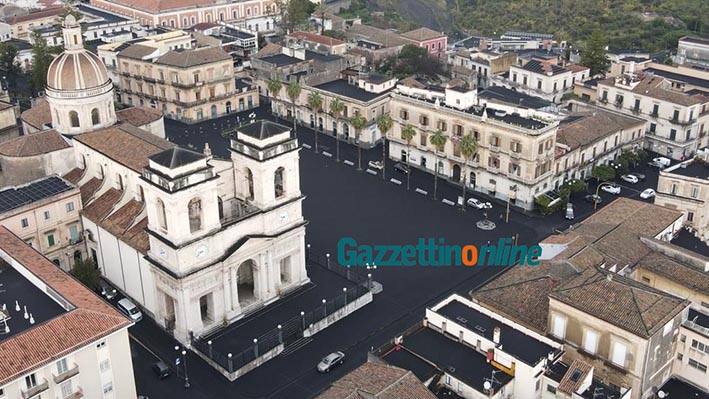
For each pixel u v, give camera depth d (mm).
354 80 180500
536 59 193375
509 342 84188
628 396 79625
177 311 100125
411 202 143125
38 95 194875
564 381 78500
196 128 181750
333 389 74938
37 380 75688
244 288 112562
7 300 85750
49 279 88312
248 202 105812
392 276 117625
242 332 102312
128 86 193750
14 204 109625
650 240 105938
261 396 91625
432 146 152875
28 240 111000
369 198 144625
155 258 100000
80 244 117125
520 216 138125
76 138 122000
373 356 84562
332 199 144125
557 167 144000
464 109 147000
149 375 95438
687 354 89188
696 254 102438
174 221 93812
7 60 199500
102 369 81125
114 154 114875
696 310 93875
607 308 84125
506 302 94375
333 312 105438
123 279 111000
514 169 139625
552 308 88062
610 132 154750
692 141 163625
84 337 78312
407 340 87625
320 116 177625
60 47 199875
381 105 169625
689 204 125312
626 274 99438
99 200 116750
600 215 116562
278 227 106500
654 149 167000
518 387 81000
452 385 81562
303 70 191250
